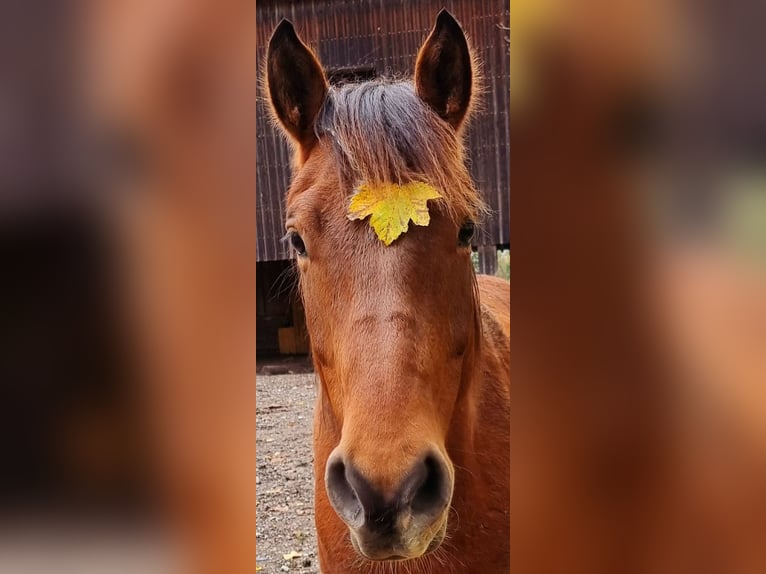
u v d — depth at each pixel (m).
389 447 0.75
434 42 0.93
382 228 0.81
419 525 0.76
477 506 1.08
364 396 0.77
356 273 0.82
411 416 0.77
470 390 1.03
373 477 0.74
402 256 0.82
